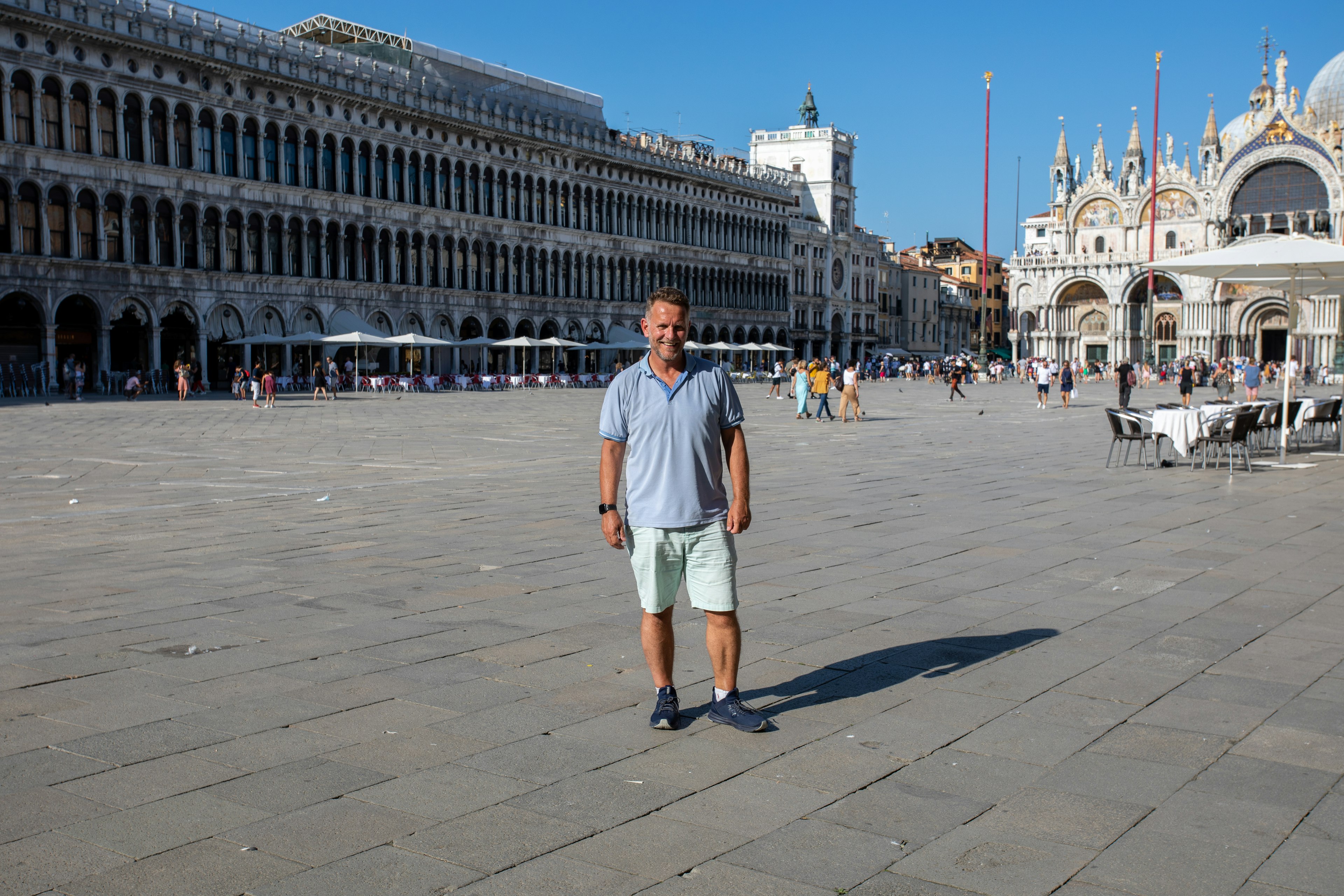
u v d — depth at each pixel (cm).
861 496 1672
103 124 5766
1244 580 1023
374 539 1262
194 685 696
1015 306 12262
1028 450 2569
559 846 475
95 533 1310
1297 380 7706
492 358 8238
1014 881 445
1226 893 436
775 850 472
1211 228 11269
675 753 586
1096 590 986
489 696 679
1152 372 9644
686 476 618
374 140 7231
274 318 6650
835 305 12412
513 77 8838
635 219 9631
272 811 507
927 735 612
